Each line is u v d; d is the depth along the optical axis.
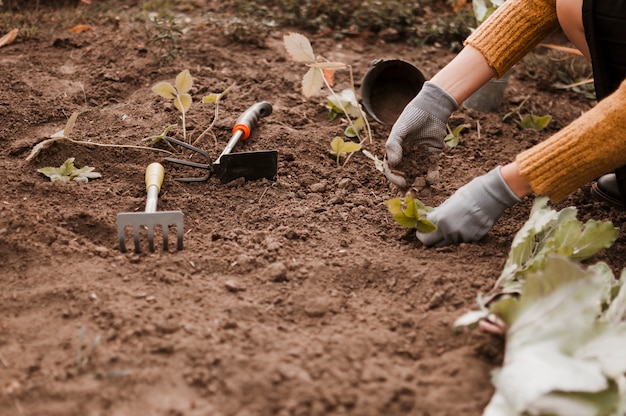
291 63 2.56
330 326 1.73
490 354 1.67
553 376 1.54
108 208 1.98
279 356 1.66
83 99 2.33
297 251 1.89
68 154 2.12
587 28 1.86
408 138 1.99
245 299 1.77
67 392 1.59
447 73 1.96
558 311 1.61
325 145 2.22
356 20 2.78
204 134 2.17
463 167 2.18
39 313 1.72
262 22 2.66
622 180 1.90
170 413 1.58
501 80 2.38
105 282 1.78
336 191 2.08
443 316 1.74
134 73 2.44
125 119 2.26
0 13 2.78
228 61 2.53
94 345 1.65
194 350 1.66
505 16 1.93
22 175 2.04
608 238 1.78
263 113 2.25
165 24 2.57
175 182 2.06
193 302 1.75
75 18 2.72
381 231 1.96
